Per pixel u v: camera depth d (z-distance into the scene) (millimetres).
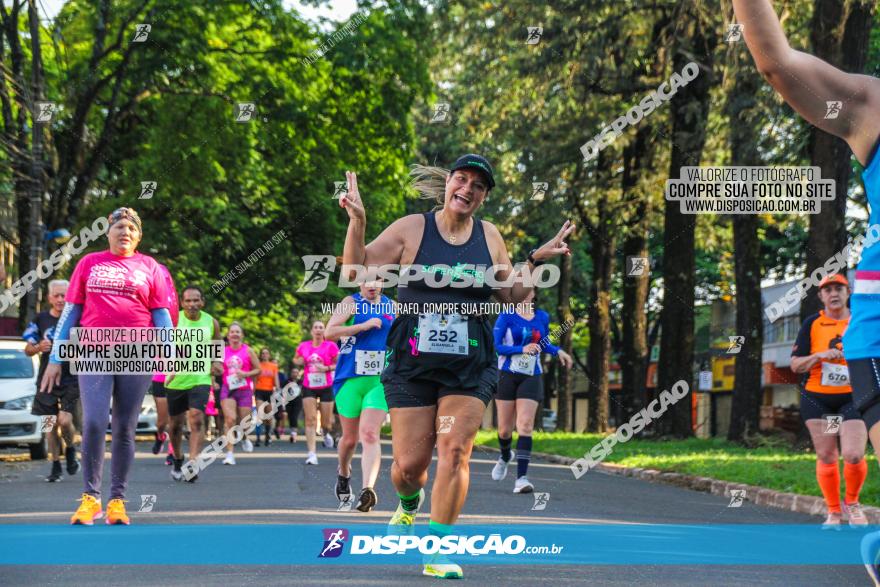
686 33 28406
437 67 37344
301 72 36500
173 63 33438
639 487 18062
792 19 25672
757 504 15422
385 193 39094
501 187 34781
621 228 36844
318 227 41969
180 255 37938
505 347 15875
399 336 7496
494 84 33312
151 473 18750
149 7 33156
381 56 36125
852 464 11500
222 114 35219
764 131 26469
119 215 10805
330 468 20016
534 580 7324
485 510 12438
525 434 15406
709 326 59469
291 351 51438
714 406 64250
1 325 44906
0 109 29812
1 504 13070
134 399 10695
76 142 32125
